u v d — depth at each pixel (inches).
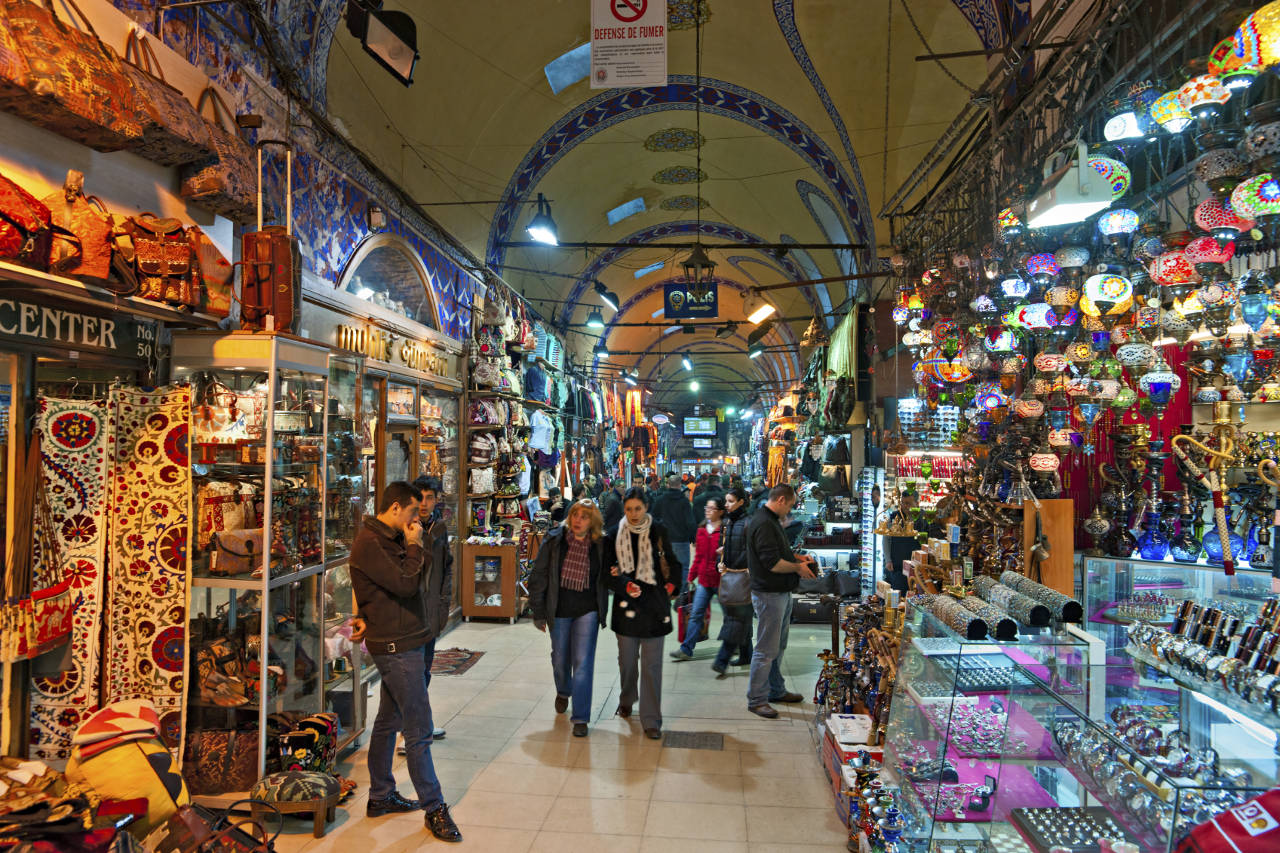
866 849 120.6
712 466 1508.4
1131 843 75.1
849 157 351.6
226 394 135.4
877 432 367.2
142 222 126.2
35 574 114.9
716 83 354.9
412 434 275.6
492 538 311.0
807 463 497.0
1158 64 107.7
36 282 103.7
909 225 254.4
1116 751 78.6
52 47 103.2
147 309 124.5
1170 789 68.4
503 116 325.4
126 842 90.6
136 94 118.1
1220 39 101.3
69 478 122.0
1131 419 161.8
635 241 578.9
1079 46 124.3
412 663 132.6
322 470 156.6
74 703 122.8
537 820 137.6
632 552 185.2
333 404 167.9
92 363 125.4
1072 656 93.6
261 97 172.2
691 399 1833.2
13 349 110.7
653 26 194.9
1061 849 80.3
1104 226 123.3
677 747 174.6
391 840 129.4
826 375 485.1
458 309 330.0
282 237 145.1
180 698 129.6
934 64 286.4
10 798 98.1
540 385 426.3
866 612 173.8
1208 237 111.2
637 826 135.6
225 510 131.0
